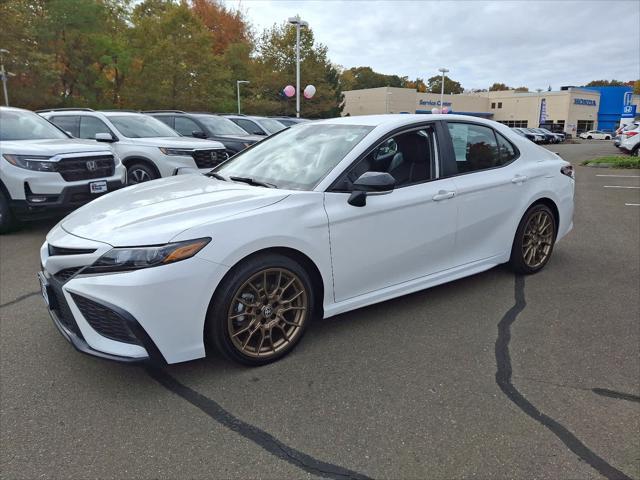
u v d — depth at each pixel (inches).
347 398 108.3
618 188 442.3
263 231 113.9
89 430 97.3
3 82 1058.1
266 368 120.9
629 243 239.8
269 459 89.7
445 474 86.0
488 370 120.1
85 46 1244.5
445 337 137.3
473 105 2785.4
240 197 122.0
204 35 1294.3
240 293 114.0
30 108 1154.7
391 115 162.6
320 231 123.9
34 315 151.3
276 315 121.6
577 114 2632.9
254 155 161.3
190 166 326.3
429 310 155.6
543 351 129.6
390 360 124.7
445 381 115.1
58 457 89.7
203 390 111.2
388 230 137.9
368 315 151.6
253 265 114.1
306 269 126.9
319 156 141.0
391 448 92.5
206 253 106.6
